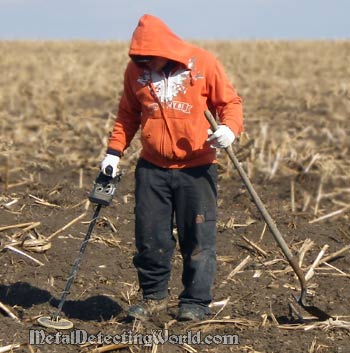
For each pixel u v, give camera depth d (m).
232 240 23.69
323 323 17.59
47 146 34.97
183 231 17.69
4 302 19.25
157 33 16.80
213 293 19.88
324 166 30.72
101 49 113.06
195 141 17.09
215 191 17.69
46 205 25.97
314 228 24.83
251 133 38.56
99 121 42.34
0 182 28.84
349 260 22.38
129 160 31.09
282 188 28.77
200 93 17.06
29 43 122.06
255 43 127.75
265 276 21.16
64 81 63.88
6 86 59.94
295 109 49.62
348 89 58.88
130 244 23.14
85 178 29.80
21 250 21.95
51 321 17.50
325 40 130.50
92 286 20.14
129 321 17.92
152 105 17.16
